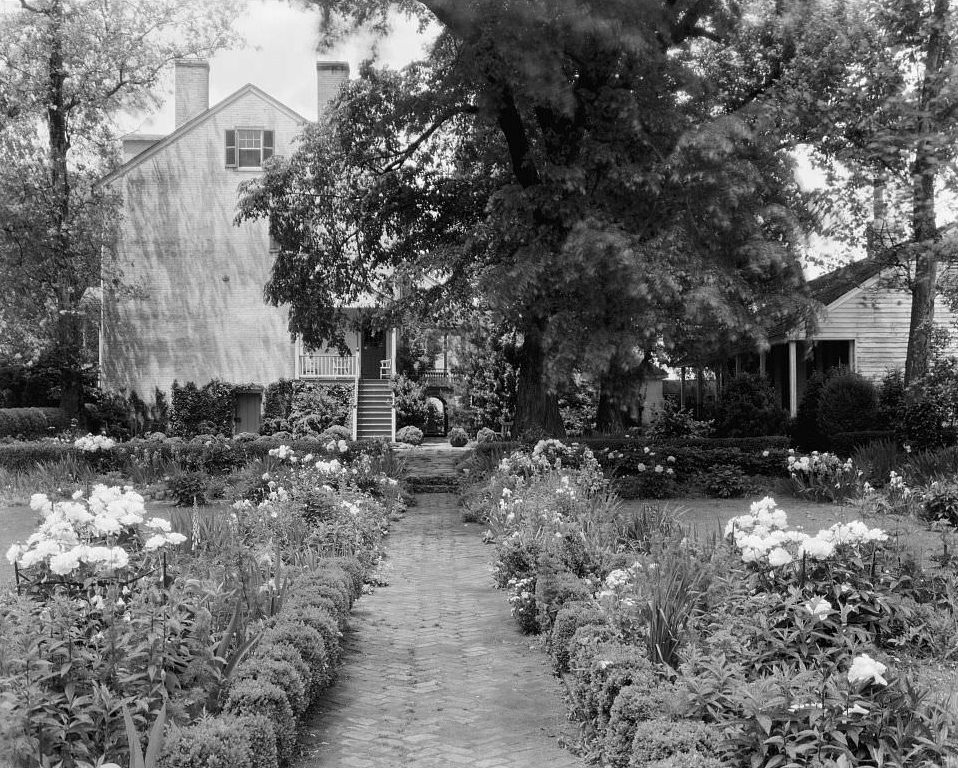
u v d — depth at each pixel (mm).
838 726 3615
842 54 18188
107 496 5496
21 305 25969
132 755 3273
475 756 4777
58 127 26594
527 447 17359
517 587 7676
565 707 5582
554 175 15375
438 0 13727
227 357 28891
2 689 3537
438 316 18906
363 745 4941
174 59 28062
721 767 3545
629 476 16922
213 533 7691
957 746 3666
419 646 7035
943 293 17969
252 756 3924
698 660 4520
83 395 28234
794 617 4730
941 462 14359
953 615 6047
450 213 20109
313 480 11703
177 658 4289
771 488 16828
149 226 28812
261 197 19109
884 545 6621
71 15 25609
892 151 18297
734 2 17156
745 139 15758
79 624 4281
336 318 20547
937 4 18922
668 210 15820
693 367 30781
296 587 6648
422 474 19625
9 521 13641
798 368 27109
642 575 6016
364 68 18250
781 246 15797
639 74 15648
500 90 15477
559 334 15438
